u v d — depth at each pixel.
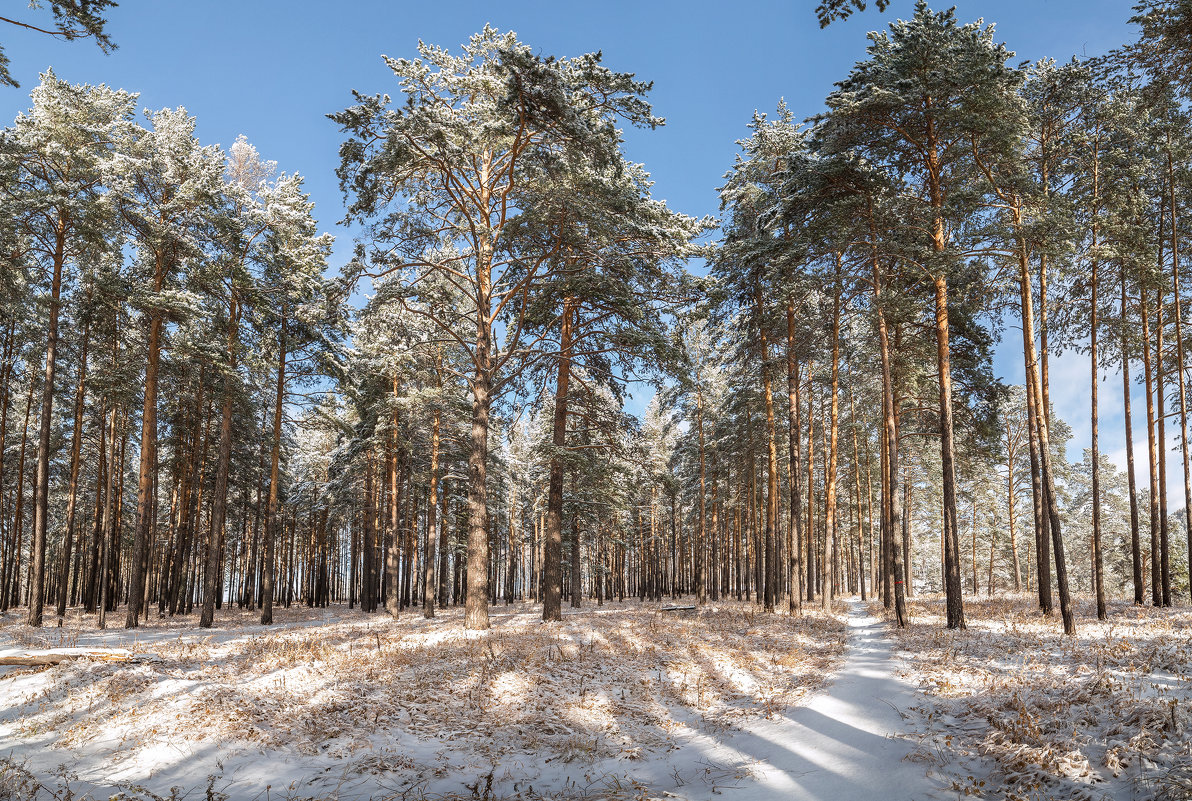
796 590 21.89
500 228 18.12
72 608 33.47
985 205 16.73
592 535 33.72
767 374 24.06
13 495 33.59
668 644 13.80
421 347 23.61
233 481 34.69
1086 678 8.20
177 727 7.59
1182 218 20.95
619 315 19.47
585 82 15.46
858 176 17.92
